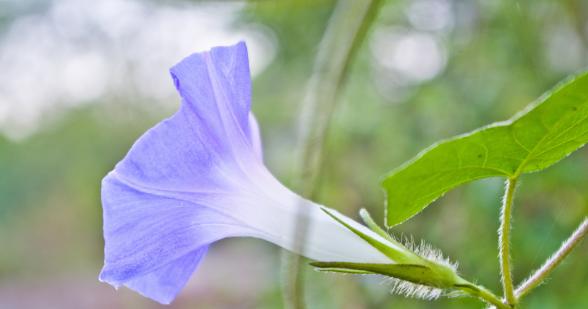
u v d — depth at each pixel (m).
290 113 0.58
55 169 1.43
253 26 0.48
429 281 0.22
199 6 0.32
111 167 1.29
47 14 0.76
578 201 0.38
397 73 0.53
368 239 0.22
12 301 1.31
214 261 1.22
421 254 0.22
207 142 0.23
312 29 0.48
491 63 0.46
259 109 0.60
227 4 0.32
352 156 0.52
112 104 1.12
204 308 0.90
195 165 0.23
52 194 1.48
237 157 0.23
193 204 0.23
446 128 0.48
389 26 0.49
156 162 0.22
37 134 1.39
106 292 1.26
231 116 0.23
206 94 0.23
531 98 0.43
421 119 0.49
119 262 0.23
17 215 1.51
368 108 0.51
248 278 0.84
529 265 0.38
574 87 0.20
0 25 0.77
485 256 0.40
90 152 1.32
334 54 0.23
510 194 0.21
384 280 0.23
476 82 0.47
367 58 0.49
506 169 0.21
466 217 0.43
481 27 0.46
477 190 0.40
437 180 0.21
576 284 0.37
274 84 0.60
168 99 1.05
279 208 0.23
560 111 0.20
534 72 0.42
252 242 0.79
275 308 0.48
